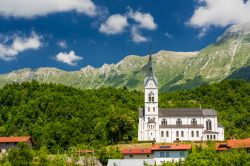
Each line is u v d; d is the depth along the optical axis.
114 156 170.75
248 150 159.50
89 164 160.00
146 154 164.12
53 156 174.25
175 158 161.50
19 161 149.25
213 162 137.12
